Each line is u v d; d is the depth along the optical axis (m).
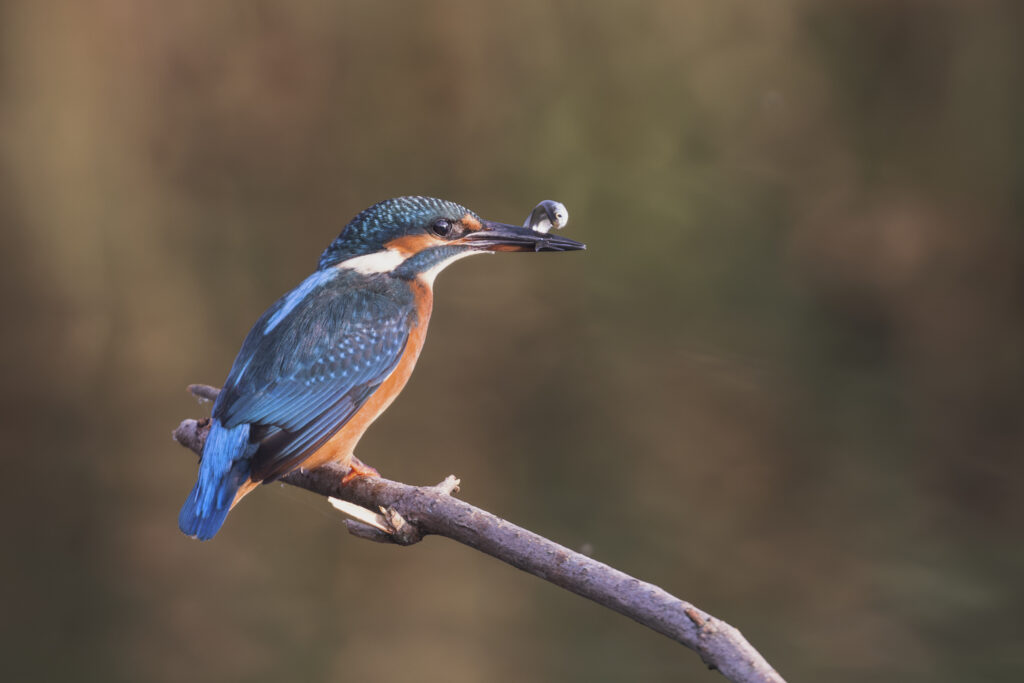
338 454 5.60
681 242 15.21
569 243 6.40
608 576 3.66
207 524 4.89
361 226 6.34
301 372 5.45
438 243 6.33
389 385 5.86
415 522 4.35
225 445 5.11
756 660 3.29
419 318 6.09
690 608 3.45
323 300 5.80
